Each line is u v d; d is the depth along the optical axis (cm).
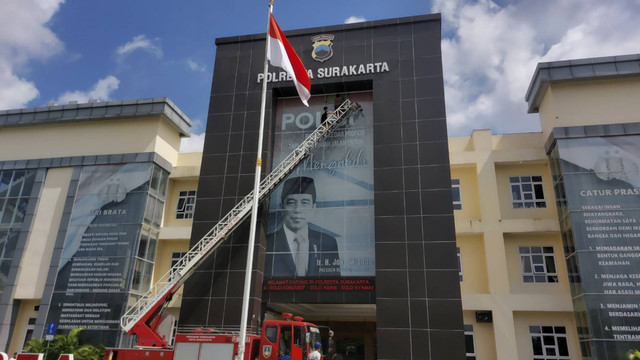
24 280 2844
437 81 2656
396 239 2383
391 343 2197
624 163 2383
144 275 2809
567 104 2620
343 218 2545
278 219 2611
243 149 2738
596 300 2188
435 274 2280
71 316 2655
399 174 2509
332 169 2656
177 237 2956
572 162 2455
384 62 2755
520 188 2769
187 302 2448
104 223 2866
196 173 3131
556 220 2559
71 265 2792
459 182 2847
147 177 2938
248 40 3002
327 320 3238
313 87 2809
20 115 3288
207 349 1786
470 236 2705
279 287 2470
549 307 2406
